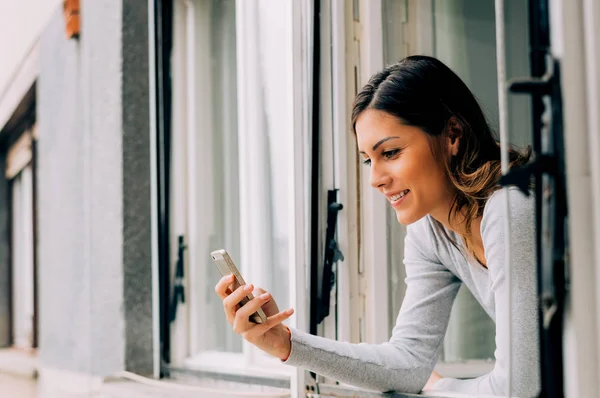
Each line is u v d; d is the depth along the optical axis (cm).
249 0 196
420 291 133
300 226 149
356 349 126
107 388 222
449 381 130
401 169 118
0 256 521
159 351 222
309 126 151
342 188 153
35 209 435
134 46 230
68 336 288
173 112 228
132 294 224
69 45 297
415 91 117
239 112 197
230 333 214
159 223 225
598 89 77
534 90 81
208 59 229
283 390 168
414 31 169
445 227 125
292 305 149
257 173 191
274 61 188
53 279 327
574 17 79
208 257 224
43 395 311
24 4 394
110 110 233
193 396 186
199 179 227
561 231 80
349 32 157
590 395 78
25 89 403
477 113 121
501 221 109
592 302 79
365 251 156
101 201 235
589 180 79
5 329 509
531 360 106
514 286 106
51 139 337
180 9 230
